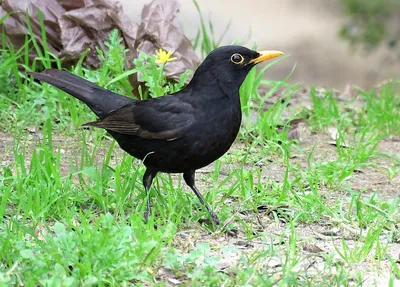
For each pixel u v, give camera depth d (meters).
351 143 14.19
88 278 7.93
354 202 11.09
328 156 13.48
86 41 14.82
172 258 8.54
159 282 8.27
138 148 10.24
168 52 13.86
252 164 12.83
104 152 12.77
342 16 31.45
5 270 8.28
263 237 9.81
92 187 10.51
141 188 10.65
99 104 10.69
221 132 10.09
